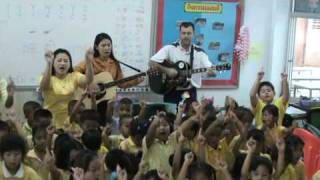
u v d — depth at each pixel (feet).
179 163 10.73
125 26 16.48
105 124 13.64
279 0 18.48
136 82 15.44
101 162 9.70
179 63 15.24
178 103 15.19
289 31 18.90
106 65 14.78
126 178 9.77
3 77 15.34
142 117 13.23
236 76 18.31
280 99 14.83
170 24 17.04
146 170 10.31
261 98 14.44
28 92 15.72
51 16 15.65
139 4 16.53
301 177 11.50
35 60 15.69
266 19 18.47
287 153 11.12
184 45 15.34
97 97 14.26
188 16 17.26
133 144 11.86
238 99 18.49
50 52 13.29
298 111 17.22
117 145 12.20
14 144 9.25
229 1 17.75
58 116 13.20
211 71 15.46
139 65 16.83
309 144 13.53
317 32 19.33
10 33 15.30
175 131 11.83
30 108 13.03
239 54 18.12
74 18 15.89
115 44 16.43
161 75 15.26
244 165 10.56
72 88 13.34
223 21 17.79
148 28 16.78
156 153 11.31
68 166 10.11
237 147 12.08
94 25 16.14
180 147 10.84
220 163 11.00
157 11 16.80
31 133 11.90
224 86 18.15
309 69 19.45
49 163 10.27
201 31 17.54
